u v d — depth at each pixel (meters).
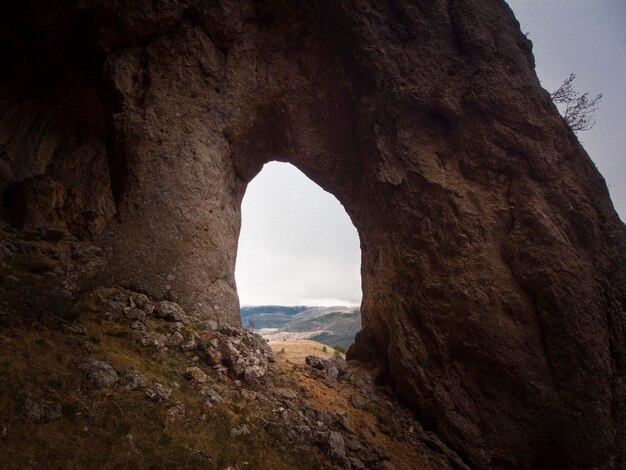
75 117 15.44
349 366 12.77
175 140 11.16
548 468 10.25
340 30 13.20
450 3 13.77
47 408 5.65
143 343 8.08
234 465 6.26
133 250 9.88
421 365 11.29
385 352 12.81
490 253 11.37
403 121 13.18
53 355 6.67
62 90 14.16
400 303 12.24
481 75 12.72
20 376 5.99
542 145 12.02
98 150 17.12
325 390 10.24
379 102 13.26
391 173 13.02
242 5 12.38
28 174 14.34
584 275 10.77
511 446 10.08
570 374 10.13
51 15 11.66
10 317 7.16
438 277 11.70
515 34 13.83
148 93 11.30
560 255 10.79
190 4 11.67
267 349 10.30
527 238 11.16
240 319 11.11
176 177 10.83
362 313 14.47
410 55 13.35
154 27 11.41
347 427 8.70
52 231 10.41
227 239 11.85
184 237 10.48
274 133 14.22
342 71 13.58
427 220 12.34
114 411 6.12
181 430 6.41
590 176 12.45
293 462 7.02
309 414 8.48
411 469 8.69
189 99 11.67
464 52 13.34
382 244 13.48
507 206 11.74
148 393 6.69
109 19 11.12
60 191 13.83
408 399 11.30
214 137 12.04
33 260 9.10
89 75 12.20
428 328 11.44
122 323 8.46
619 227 12.07
